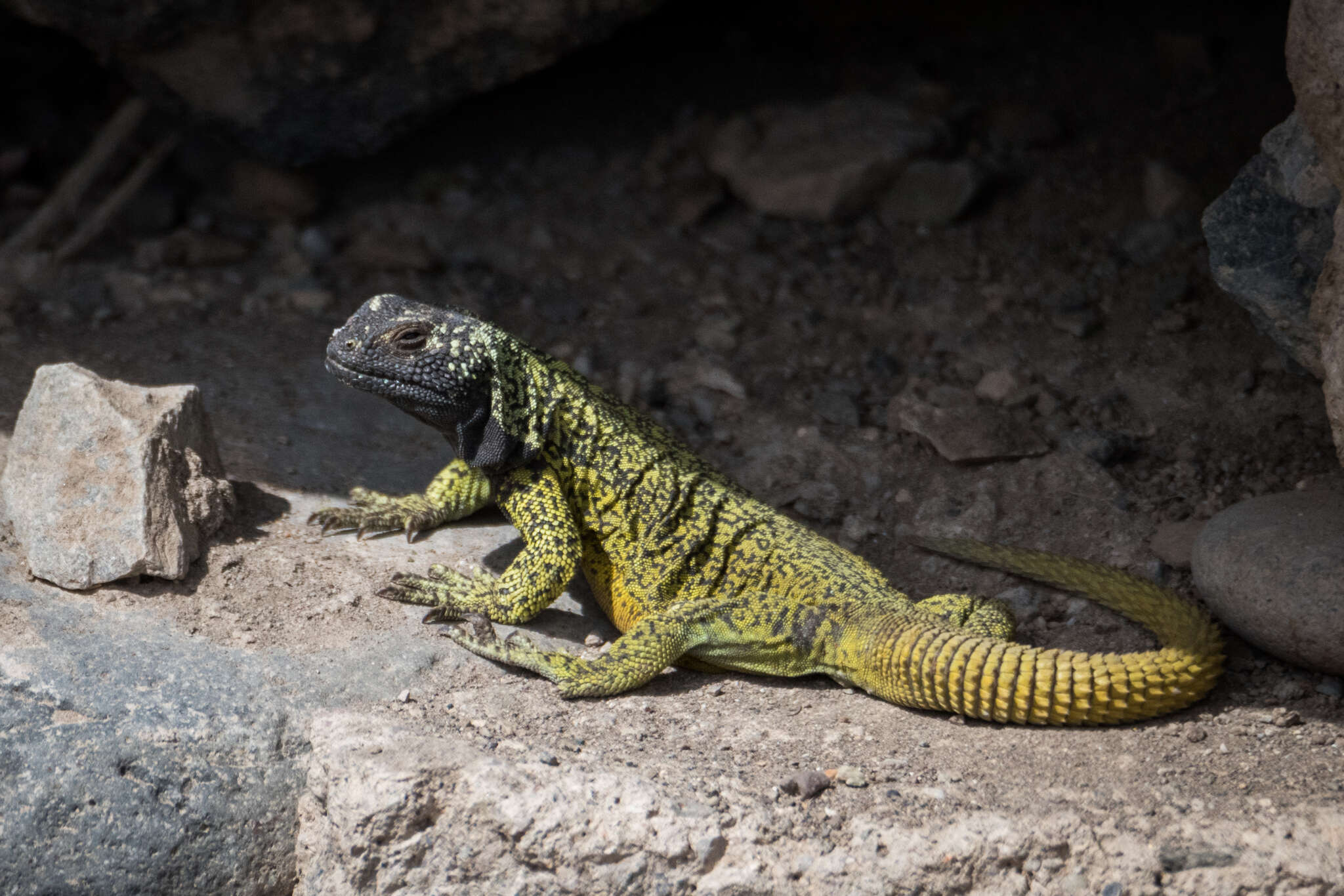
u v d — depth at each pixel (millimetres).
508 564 5363
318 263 8891
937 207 8812
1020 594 5430
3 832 3887
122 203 9016
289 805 4168
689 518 5051
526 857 3816
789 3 10438
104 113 10094
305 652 4520
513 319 8188
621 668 4516
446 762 3945
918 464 6465
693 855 3744
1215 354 6980
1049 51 9805
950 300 7961
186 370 7262
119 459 4797
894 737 4352
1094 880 3697
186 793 4059
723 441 6840
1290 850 3650
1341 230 4402
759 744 4281
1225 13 9500
